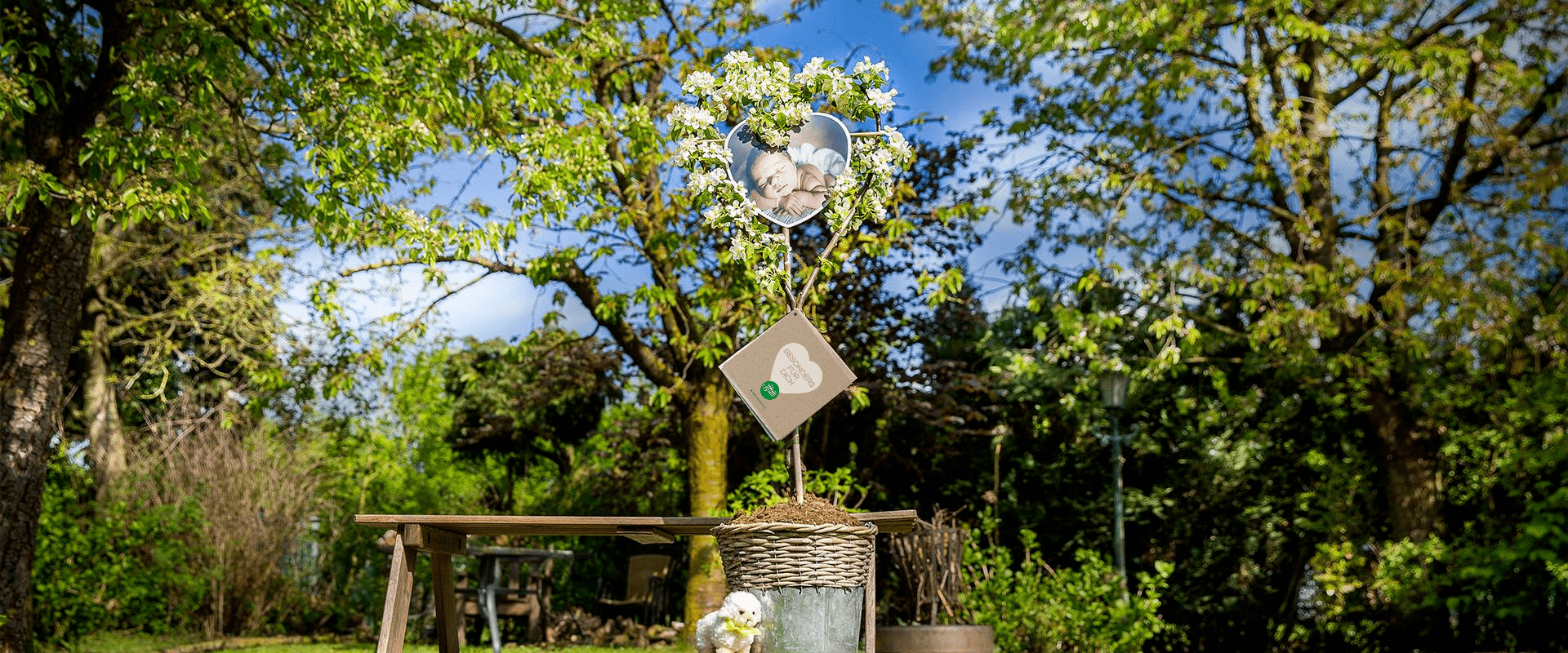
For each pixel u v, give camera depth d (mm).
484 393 17438
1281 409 13164
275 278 13781
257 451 14180
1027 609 9055
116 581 11820
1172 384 14406
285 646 11828
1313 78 12219
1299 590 13633
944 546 8914
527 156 9531
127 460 15984
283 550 13977
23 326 8531
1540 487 9859
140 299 17062
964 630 7285
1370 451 12836
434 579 4602
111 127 7727
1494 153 11648
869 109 4211
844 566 3498
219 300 13477
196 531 12914
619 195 11438
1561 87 11148
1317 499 12820
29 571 8477
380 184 8508
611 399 16719
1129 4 10461
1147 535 14680
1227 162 11930
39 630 10844
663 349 13930
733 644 3363
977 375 14961
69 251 8695
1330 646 13141
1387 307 11164
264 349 13484
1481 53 11055
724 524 3541
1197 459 14469
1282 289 11156
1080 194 12445
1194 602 14008
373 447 18297
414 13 9484
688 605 11453
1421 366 11891
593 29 10062
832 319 13352
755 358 3773
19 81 7422
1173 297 11570
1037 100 12984
